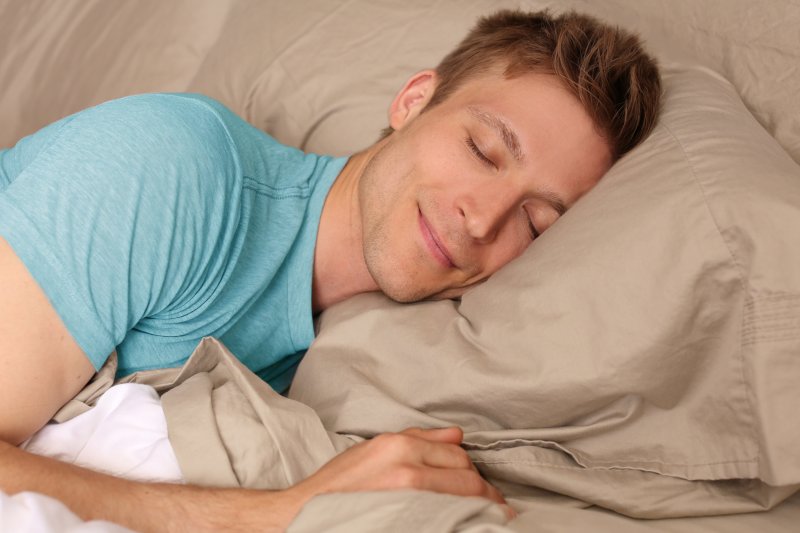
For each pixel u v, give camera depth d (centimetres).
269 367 105
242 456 76
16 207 78
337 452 79
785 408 75
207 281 90
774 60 112
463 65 106
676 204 81
